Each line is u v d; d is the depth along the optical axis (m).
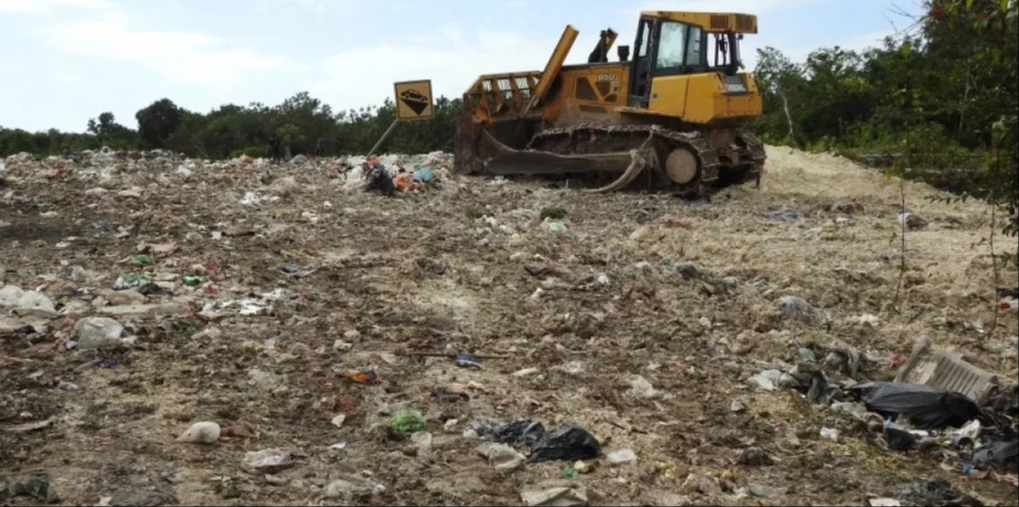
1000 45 5.09
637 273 9.88
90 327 6.91
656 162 16.41
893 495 5.02
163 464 4.98
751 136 17.97
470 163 18.58
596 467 5.15
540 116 18.64
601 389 6.46
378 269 9.80
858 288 9.72
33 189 14.87
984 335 8.32
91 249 10.30
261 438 5.40
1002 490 5.23
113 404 5.81
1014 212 5.45
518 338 7.66
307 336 7.37
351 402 5.93
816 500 4.92
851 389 6.76
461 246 11.16
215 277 9.09
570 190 16.67
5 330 7.12
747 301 9.08
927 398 6.33
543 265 10.06
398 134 40.12
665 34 16.97
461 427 5.66
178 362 6.61
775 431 5.88
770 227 13.43
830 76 29.88
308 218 12.78
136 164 18.97
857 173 19.94
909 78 6.41
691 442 5.60
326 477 4.91
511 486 4.89
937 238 12.53
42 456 5.04
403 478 4.92
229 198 14.38
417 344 7.27
